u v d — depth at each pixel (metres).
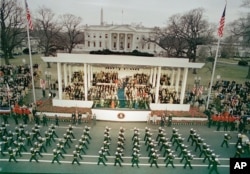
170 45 70.06
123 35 71.69
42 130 37.72
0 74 55.88
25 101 48.41
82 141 31.73
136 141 32.47
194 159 31.12
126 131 38.75
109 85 48.47
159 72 43.56
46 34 68.62
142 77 50.03
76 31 70.19
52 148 32.44
